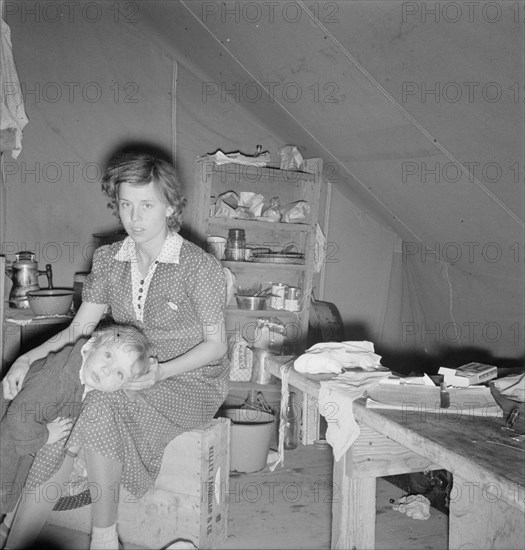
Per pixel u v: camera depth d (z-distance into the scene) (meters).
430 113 2.21
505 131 2.01
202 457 1.88
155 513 1.96
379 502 2.43
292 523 2.21
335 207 4.06
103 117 3.69
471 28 1.74
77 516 2.04
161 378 1.75
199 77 3.79
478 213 2.59
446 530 2.19
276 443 3.18
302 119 3.13
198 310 1.88
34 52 3.60
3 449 1.79
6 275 3.27
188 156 3.81
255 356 3.29
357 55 2.21
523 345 2.96
